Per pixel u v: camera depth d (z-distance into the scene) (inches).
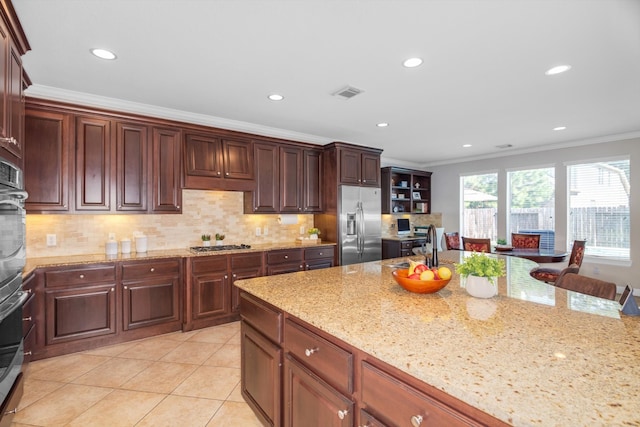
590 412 27.8
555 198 213.0
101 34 80.7
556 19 74.6
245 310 78.2
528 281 82.8
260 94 121.0
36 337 106.8
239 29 78.9
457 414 32.8
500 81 109.5
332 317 53.6
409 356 38.9
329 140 192.4
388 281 81.7
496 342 43.1
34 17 73.4
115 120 127.2
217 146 152.3
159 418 79.5
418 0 68.1
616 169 189.5
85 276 114.7
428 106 134.3
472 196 262.1
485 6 70.1
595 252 197.8
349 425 46.3
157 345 121.5
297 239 194.2
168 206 138.2
